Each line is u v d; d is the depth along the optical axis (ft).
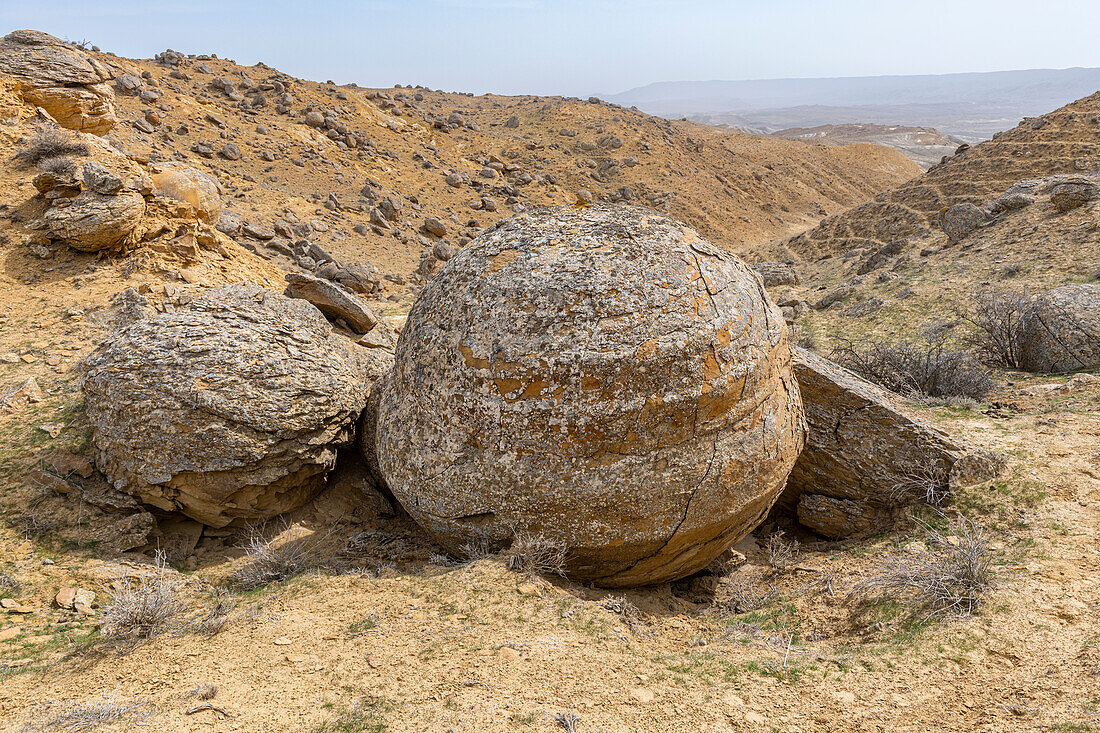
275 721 12.35
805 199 249.55
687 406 17.07
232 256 48.44
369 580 18.34
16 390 26.94
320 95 161.68
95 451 22.16
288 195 105.60
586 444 16.78
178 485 20.29
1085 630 14.94
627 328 16.97
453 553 19.86
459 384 17.67
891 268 96.37
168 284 40.01
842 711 13.24
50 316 35.29
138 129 107.55
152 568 19.51
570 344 16.84
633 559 18.49
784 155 294.66
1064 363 38.09
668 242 19.01
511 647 14.92
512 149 199.00
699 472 17.48
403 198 128.26
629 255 18.22
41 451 23.12
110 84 120.37
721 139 313.12
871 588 18.63
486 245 19.77
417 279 85.30
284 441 20.83
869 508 24.45
